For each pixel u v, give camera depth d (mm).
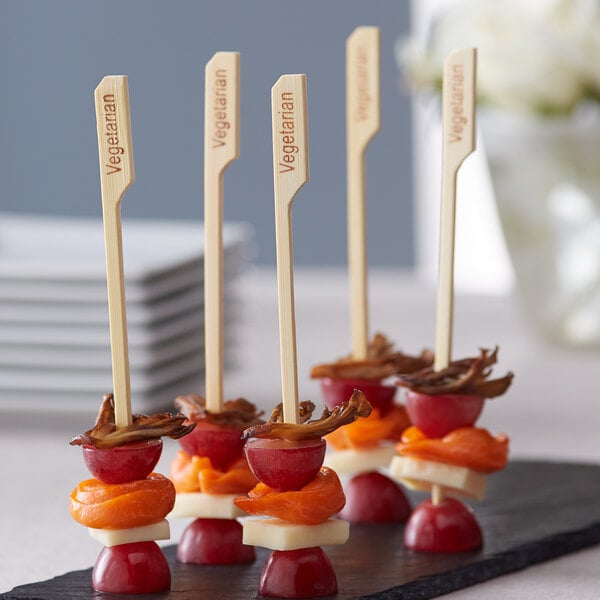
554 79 1154
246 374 1216
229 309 1116
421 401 797
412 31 1579
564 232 1216
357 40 840
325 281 1529
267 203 1633
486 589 770
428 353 851
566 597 760
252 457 736
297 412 741
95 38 1633
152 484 744
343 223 1615
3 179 1671
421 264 1620
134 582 750
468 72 789
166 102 1627
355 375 837
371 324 1462
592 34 1139
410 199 1613
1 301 1018
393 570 776
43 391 1021
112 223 742
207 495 785
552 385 1157
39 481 951
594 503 872
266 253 1640
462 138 792
